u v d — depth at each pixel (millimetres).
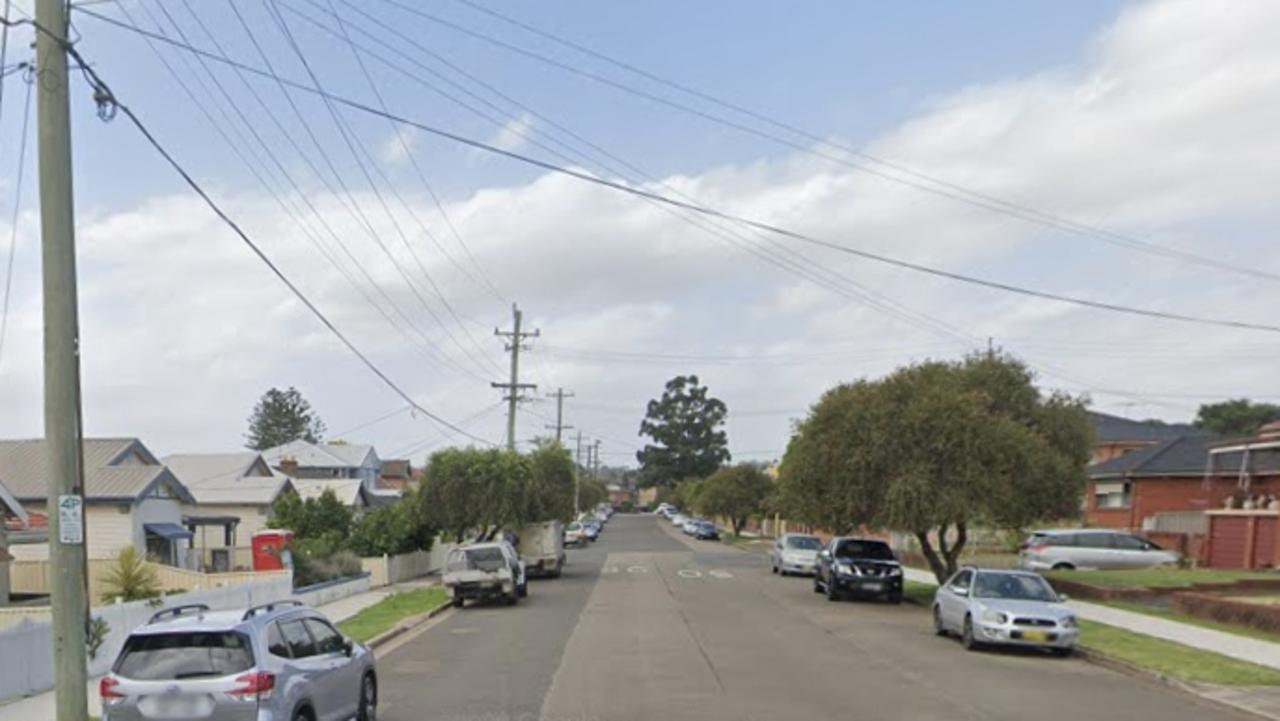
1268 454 36250
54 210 11523
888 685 15859
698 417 160875
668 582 40344
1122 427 60250
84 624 11469
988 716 13344
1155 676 16922
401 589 36719
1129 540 38312
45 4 11570
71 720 11266
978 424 29312
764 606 30094
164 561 39688
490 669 17828
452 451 44688
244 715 9812
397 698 14906
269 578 26938
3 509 26688
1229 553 36812
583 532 76562
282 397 128625
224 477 53969
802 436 32250
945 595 22547
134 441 41906
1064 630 19641
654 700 14477
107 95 12570
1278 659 18391
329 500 43469
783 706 13977
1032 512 30250
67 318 11539
